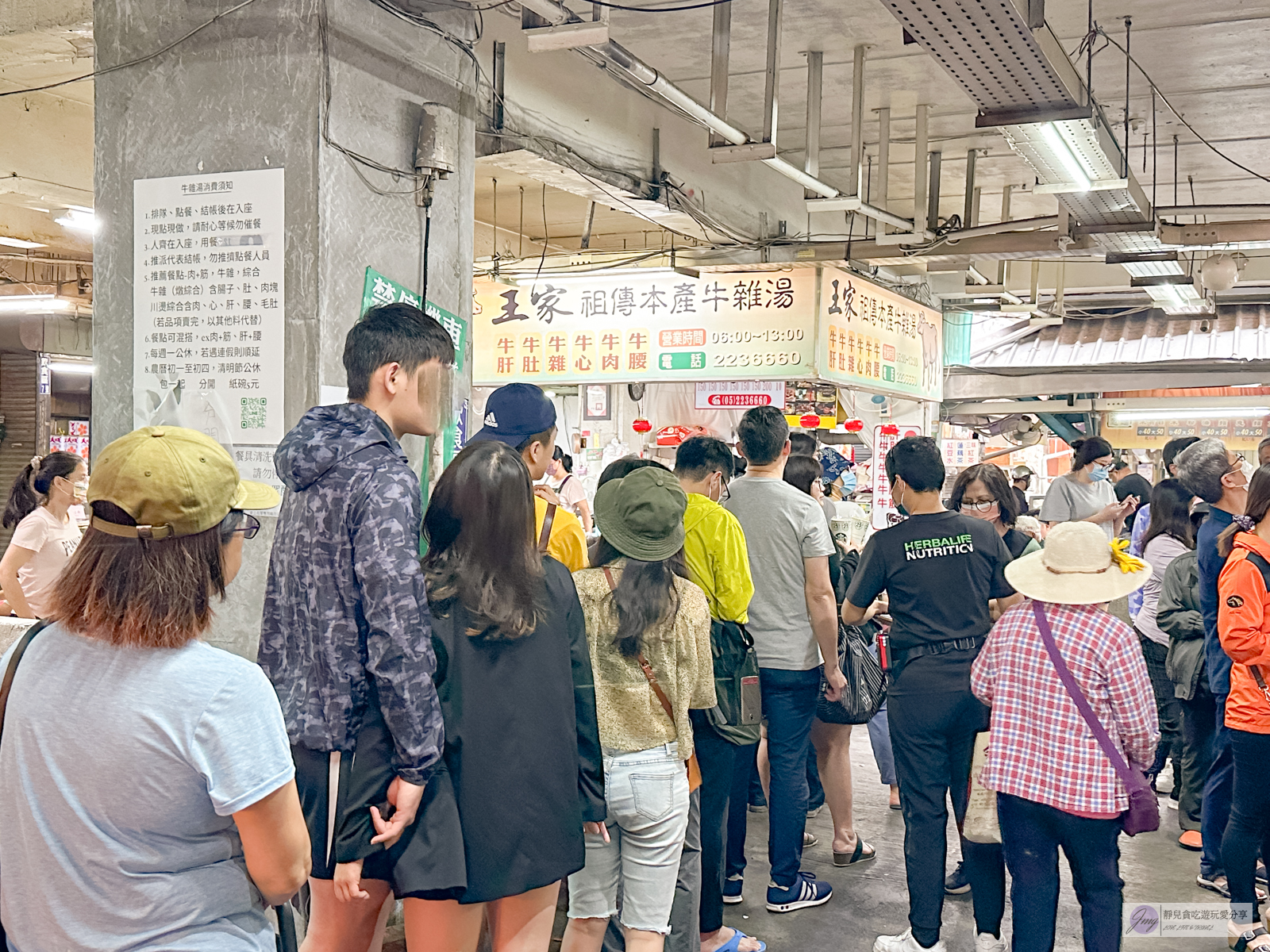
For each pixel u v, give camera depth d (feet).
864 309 24.63
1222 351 36.99
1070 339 40.19
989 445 50.88
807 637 12.13
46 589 14.53
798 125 24.52
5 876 4.64
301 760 6.80
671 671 8.47
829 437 35.22
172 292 11.06
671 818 8.41
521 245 34.06
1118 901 8.86
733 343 23.04
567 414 38.09
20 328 35.40
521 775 6.79
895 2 11.49
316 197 10.46
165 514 4.62
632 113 20.10
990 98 14.70
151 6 11.12
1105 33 18.30
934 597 10.77
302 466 6.89
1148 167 27.78
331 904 7.05
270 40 10.62
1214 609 11.98
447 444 12.37
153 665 4.59
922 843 10.83
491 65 16.03
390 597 6.39
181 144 10.99
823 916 12.29
